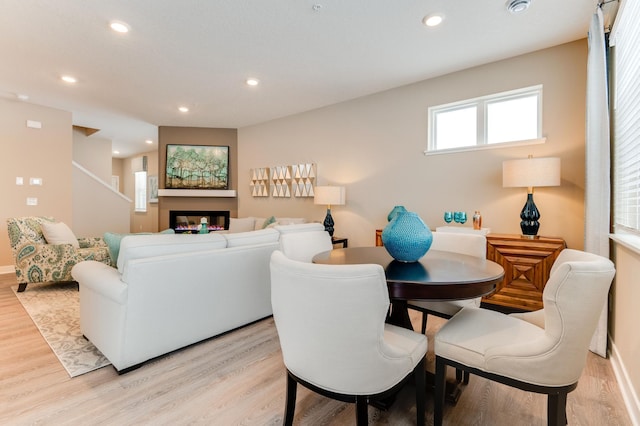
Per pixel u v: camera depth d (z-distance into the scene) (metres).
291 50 3.03
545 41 2.85
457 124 3.66
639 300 1.64
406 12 2.42
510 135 3.29
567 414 1.60
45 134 4.84
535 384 1.23
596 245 2.24
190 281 2.24
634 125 1.88
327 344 1.15
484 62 3.28
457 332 1.46
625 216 2.08
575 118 2.85
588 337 1.21
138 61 3.25
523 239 2.75
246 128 5.95
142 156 9.18
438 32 2.71
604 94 2.19
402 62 3.28
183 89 4.05
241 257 2.58
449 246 2.32
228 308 2.51
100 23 2.56
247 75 3.61
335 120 4.63
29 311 3.03
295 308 1.18
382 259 1.89
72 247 3.67
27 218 3.80
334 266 1.10
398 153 3.99
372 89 4.05
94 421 1.54
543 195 2.99
